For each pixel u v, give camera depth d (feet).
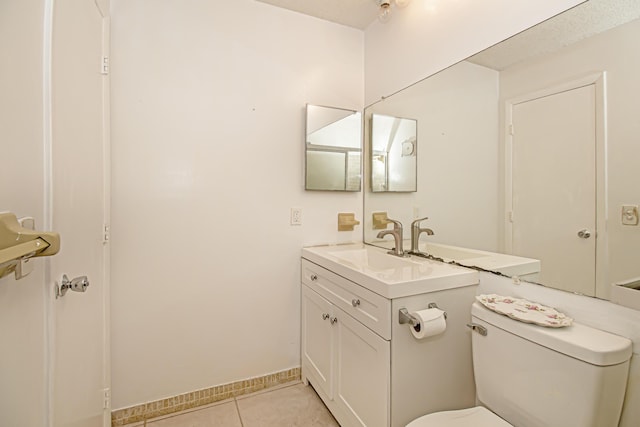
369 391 3.77
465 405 3.97
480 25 4.12
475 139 4.20
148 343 4.90
